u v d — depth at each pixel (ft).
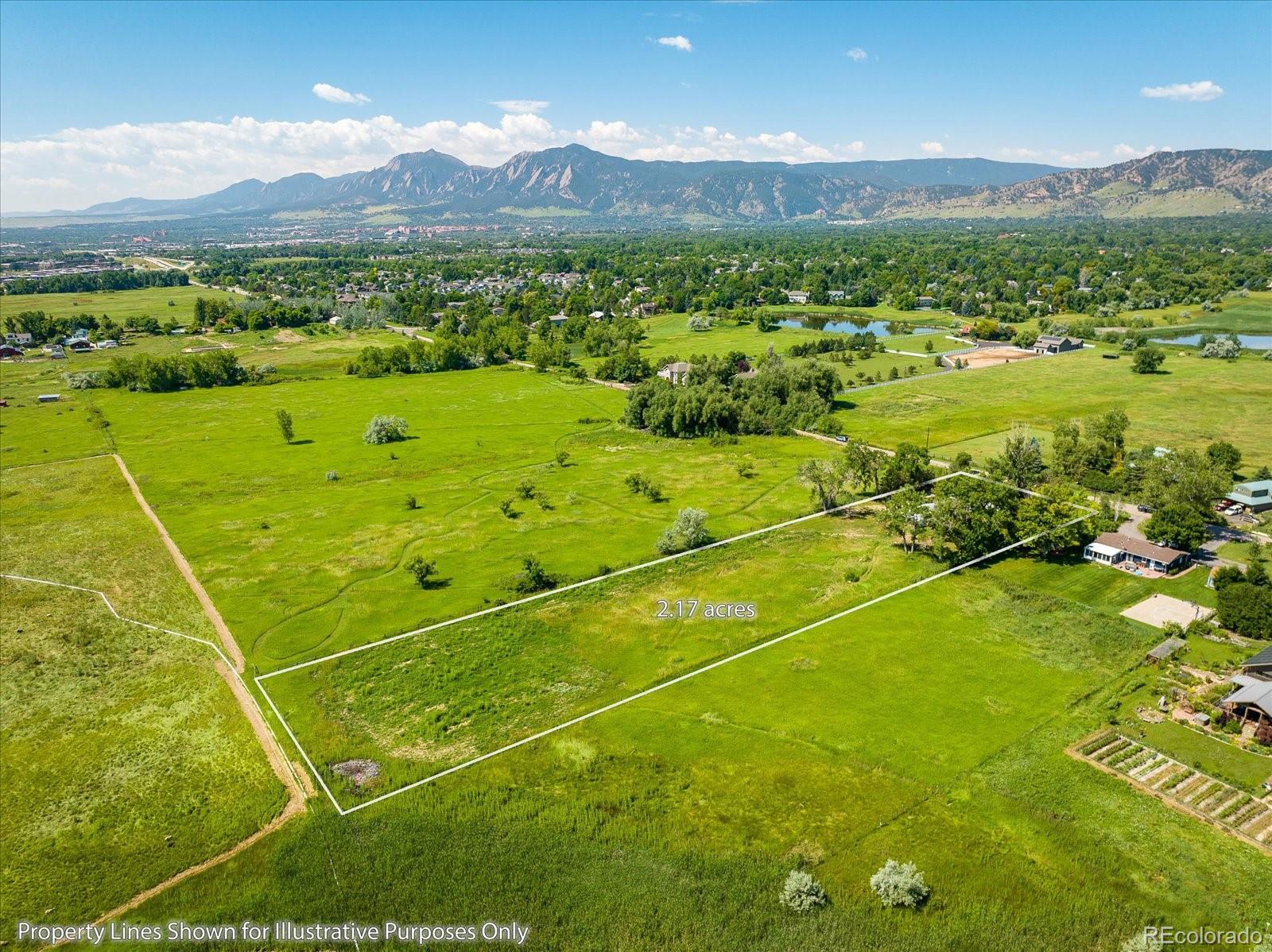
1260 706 173.78
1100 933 130.41
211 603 254.68
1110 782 162.40
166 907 139.23
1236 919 131.23
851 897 138.41
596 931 133.28
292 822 158.92
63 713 196.95
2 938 133.59
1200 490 291.17
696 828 154.20
